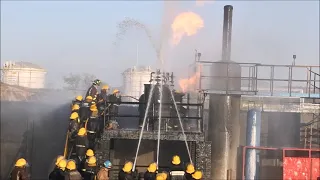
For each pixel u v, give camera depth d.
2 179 19.67
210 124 16.56
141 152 15.07
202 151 13.48
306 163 15.69
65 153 14.21
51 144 20.25
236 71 17.16
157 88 14.12
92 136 14.70
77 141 13.57
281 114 18.67
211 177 16.16
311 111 18.39
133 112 19.14
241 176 16.27
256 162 16.17
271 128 18.67
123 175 12.34
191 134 13.54
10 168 19.92
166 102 14.34
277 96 17.95
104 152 13.36
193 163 13.98
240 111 18.09
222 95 16.53
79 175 11.51
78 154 13.46
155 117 13.98
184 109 15.38
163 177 11.94
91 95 16.62
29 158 19.88
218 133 16.36
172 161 13.09
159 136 13.51
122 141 15.04
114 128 13.83
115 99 16.59
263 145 18.59
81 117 15.95
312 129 18.42
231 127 16.47
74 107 15.50
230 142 16.39
